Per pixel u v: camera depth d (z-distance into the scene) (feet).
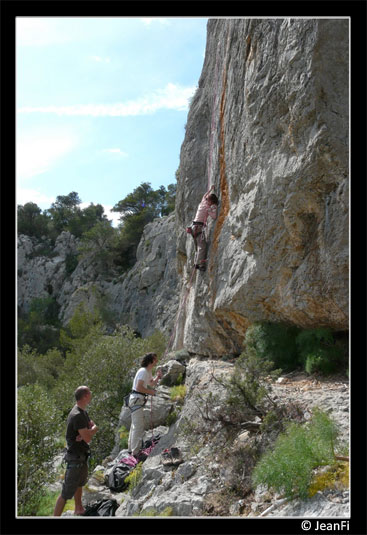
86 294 215.51
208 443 16.88
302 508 10.77
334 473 11.14
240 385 15.34
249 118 20.94
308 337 18.94
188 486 14.76
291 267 18.74
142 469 19.54
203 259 27.76
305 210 17.67
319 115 16.29
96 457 35.73
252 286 20.97
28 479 24.62
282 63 18.02
